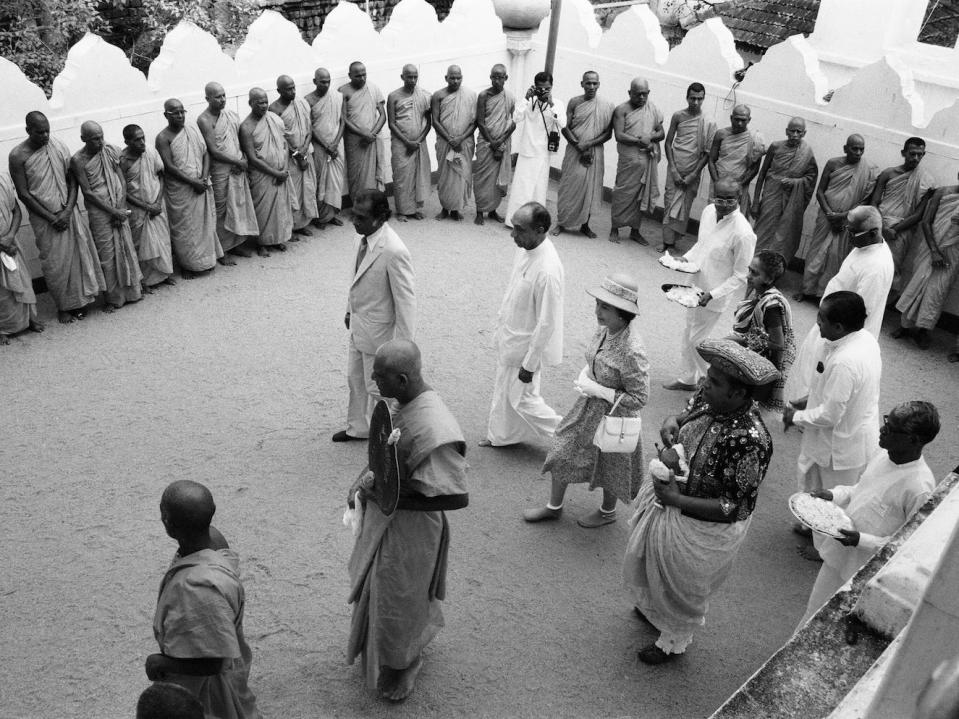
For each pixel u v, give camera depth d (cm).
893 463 423
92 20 1136
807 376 625
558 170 1304
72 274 809
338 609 518
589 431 552
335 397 741
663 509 453
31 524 573
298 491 620
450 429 402
